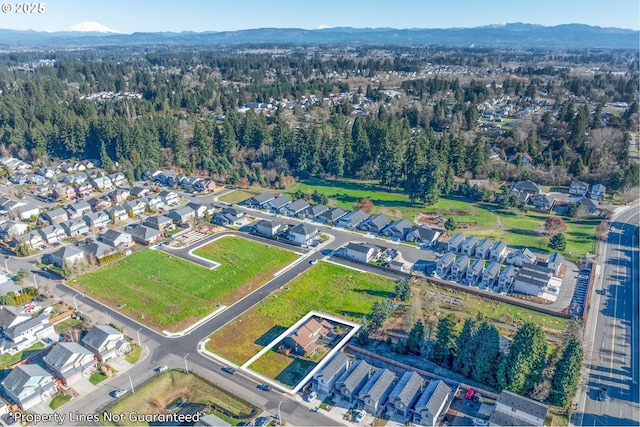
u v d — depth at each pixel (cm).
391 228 10181
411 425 5069
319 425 5091
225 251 9412
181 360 6169
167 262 8931
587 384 5691
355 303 7538
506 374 5444
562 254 9169
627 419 5150
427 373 5819
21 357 6216
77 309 7331
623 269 8544
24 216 11031
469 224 10762
